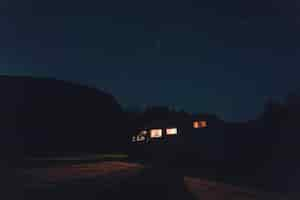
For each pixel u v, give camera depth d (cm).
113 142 3934
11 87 3725
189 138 2573
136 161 2341
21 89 3762
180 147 2580
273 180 1466
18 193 945
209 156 2430
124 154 3130
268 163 1934
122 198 1009
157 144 2725
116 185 1152
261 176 1605
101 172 1504
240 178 1547
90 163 2003
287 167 1764
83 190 1041
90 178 1275
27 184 1070
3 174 1297
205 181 1434
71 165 1839
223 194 1157
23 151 2780
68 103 3944
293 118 2605
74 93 4153
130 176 1396
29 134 3272
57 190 1013
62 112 3788
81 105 4056
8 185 1037
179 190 1188
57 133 3516
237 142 2494
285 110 2766
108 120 4181
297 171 1638
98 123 4034
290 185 1337
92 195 999
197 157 2444
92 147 3684
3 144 2930
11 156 2341
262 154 2236
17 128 3256
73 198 944
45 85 4000
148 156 2705
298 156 1962
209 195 1134
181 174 1644
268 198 1112
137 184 1210
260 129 2625
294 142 2266
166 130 2708
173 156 2553
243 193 1185
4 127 3191
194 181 1427
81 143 3631
